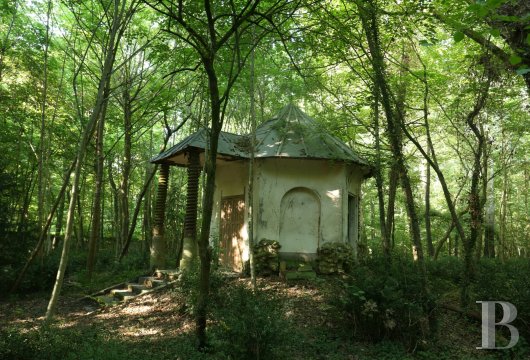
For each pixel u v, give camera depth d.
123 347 6.75
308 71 12.41
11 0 13.81
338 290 8.97
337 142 13.60
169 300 10.59
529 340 8.38
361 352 7.71
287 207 12.92
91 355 5.86
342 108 11.87
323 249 12.09
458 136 14.88
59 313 10.67
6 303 11.71
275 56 13.60
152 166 21.86
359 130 14.44
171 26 10.03
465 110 12.50
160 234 13.58
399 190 21.72
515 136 16.12
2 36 14.74
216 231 14.44
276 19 9.23
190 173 12.07
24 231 13.76
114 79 17.19
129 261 15.63
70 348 5.98
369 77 10.20
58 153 18.00
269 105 18.92
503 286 9.77
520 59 3.53
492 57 9.12
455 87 12.20
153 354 6.88
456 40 3.94
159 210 13.70
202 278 7.04
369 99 10.04
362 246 14.14
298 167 12.94
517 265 12.62
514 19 3.44
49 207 20.28
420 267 8.58
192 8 8.32
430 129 15.84
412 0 8.18
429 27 7.84
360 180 14.44
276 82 15.70
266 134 13.43
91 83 16.58
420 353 7.64
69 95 17.52
